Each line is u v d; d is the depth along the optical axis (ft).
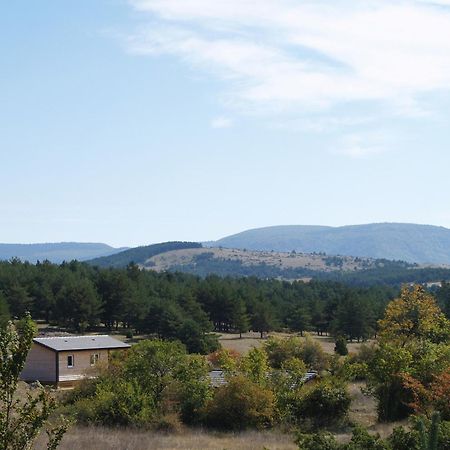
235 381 115.14
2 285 316.19
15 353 33.55
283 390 121.19
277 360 202.08
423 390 103.30
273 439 98.27
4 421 32.86
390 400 115.85
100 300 315.58
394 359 115.14
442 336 175.83
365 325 329.52
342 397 116.57
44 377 179.11
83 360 182.60
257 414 112.37
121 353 138.00
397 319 180.65
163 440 94.38
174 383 117.91
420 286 183.11
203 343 270.26
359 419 120.47
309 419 115.03
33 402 33.88
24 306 311.88
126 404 111.45
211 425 114.11
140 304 317.42
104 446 86.02
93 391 122.01
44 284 331.77
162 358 120.26
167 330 286.87
